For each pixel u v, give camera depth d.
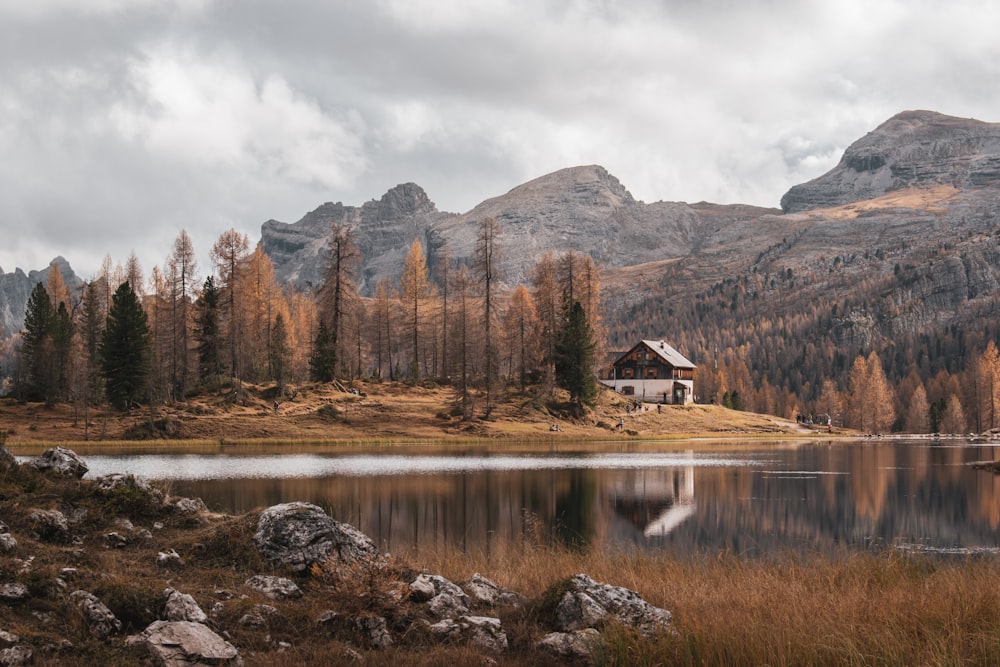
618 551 24.83
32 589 12.45
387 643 13.09
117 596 12.66
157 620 12.41
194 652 11.33
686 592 16.78
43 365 93.38
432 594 14.98
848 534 32.81
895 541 30.47
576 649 13.05
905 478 56.16
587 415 103.56
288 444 75.25
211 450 68.06
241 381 95.44
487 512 37.25
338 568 15.01
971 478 56.53
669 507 40.00
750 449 87.62
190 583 14.54
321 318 104.50
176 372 96.88
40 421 79.31
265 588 14.70
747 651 12.82
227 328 104.06
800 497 44.50
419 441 80.88
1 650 10.66
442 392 105.94
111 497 17.73
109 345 84.88
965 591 15.92
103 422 78.50
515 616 14.84
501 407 100.62
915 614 14.48
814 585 17.97
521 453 72.31
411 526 32.94
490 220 106.56
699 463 65.94
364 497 40.75
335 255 104.06
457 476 51.75
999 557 27.03
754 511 39.03
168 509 18.33
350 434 82.50
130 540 16.23
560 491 45.34
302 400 92.50
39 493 16.98
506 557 21.94
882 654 12.77
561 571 19.09
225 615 13.22
